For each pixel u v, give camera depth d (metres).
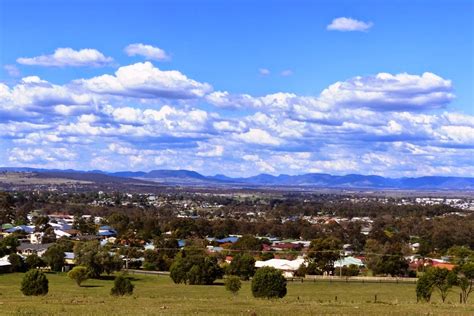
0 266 106.00
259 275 58.50
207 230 184.88
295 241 171.62
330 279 101.62
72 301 49.62
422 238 166.62
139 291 79.25
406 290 84.31
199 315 38.00
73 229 182.12
